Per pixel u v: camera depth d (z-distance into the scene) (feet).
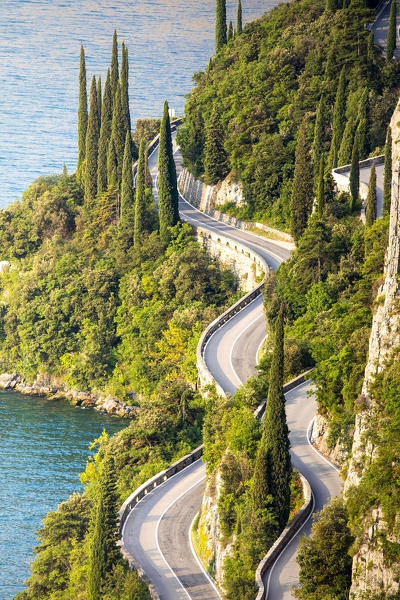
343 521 288.30
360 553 260.21
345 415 372.58
